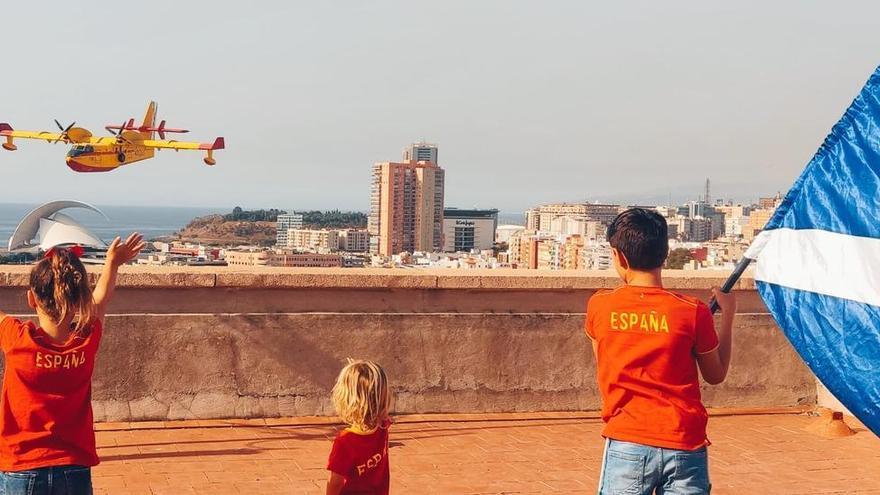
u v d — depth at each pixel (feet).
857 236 14.46
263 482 20.01
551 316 27.94
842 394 14.12
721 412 28.71
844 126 14.93
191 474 20.47
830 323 14.29
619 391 12.49
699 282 29.01
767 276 14.74
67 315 12.14
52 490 11.84
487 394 27.45
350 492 12.65
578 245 631.15
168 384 25.00
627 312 12.55
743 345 29.45
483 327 27.40
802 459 23.45
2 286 23.59
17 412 11.88
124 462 21.25
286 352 25.84
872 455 23.91
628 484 12.32
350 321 26.35
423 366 26.99
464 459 22.56
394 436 24.57
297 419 25.62
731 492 20.67
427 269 27.94
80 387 12.17
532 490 20.22
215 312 25.48
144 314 24.89
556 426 26.18
